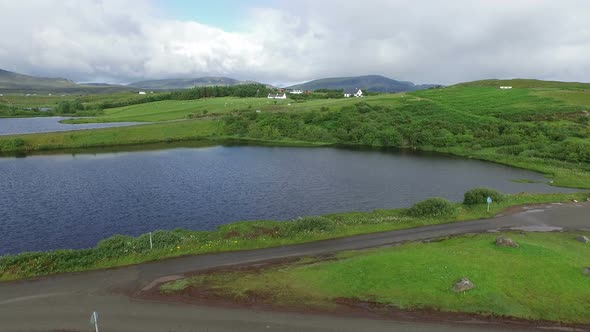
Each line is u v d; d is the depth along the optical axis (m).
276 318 23.34
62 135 108.06
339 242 36.91
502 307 23.97
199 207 51.69
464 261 29.62
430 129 119.69
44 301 25.17
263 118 138.00
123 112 184.38
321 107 156.50
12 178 67.62
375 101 169.00
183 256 32.72
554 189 64.25
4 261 29.75
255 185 64.38
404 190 62.72
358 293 25.91
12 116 182.12
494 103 153.38
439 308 24.08
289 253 33.97
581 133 103.50
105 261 30.97
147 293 26.30
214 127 131.00
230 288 26.86
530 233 39.50
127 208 50.69
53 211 48.97
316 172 76.38
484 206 48.44
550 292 25.45
